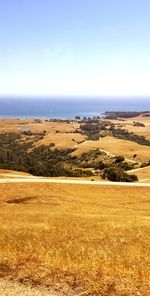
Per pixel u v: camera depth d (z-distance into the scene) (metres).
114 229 26.19
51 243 20.98
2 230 24.91
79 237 23.30
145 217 33.56
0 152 149.75
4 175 73.06
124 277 11.09
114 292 9.98
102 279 10.81
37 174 106.56
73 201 45.41
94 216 32.88
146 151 171.12
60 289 10.26
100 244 21.31
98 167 140.62
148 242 22.12
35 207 40.16
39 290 10.23
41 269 11.69
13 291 10.17
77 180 62.19
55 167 115.44
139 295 9.80
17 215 33.19
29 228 26.03
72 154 187.38
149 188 52.97
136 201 46.69
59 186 52.84
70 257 15.14
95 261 13.73
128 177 77.38
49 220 30.22
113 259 15.18
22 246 18.03
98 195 49.50
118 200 47.06
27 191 49.31
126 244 21.47
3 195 47.97
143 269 12.94
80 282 10.64
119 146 189.62
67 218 31.23
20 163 133.88
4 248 16.62
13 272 11.48
